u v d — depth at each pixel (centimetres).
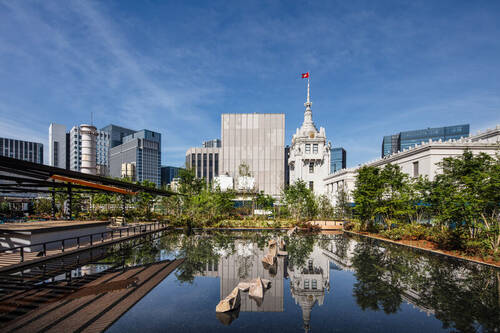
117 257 1580
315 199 4616
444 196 1925
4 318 753
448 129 16400
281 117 7250
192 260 1564
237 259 1616
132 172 17088
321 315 834
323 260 1612
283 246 1906
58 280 1118
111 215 3850
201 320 785
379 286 1118
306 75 6081
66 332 674
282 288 1110
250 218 3991
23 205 4125
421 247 1952
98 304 873
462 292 1028
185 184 4122
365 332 719
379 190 2708
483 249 1556
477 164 1720
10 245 1512
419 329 734
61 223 1977
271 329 735
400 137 18038
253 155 7181
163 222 3253
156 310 852
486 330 726
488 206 1628
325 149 5612
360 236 2678
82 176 1731
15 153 18662
